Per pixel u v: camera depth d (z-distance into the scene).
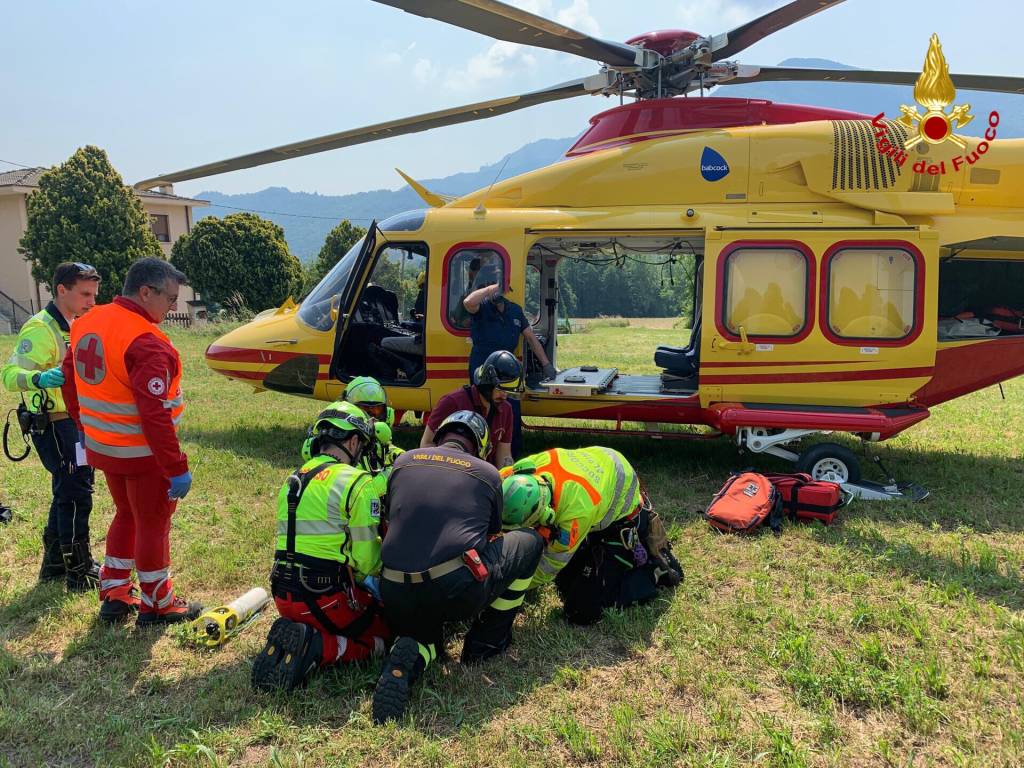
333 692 3.22
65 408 4.16
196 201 38.44
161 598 3.84
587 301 55.69
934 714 3.03
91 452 3.67
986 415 9.78
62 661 3.55
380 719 3.01
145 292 3.59
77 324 3.66
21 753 2.88
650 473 6.75
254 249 33.28
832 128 6.41
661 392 7.09
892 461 7.16
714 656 3.54
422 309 7.58
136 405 3.57
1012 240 6.70
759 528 5.23
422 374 7.09
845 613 3.96
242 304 30.66
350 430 3.42
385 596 3.12
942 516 5.60
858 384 6.22
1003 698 3.19
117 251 29.14
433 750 2.82
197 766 2.79
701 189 6.61
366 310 7.90
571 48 6.33
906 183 6.28
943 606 4.06
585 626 3.87
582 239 7.46
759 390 6.37
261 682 3.22
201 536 5.14
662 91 7.07
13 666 3.47
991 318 7.31
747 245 6.29
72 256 28.45
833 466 6.17
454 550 3.06
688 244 7.62
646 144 6.76
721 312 6.36
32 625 3.90
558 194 6.93
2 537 5.06
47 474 6.42
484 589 3.14
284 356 7.49
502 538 3.36
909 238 6.05
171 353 3.62
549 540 3.63
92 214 28.66
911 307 6.09
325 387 7.41
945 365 6.64
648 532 4.03
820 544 4.97
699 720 3.06
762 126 6.62
